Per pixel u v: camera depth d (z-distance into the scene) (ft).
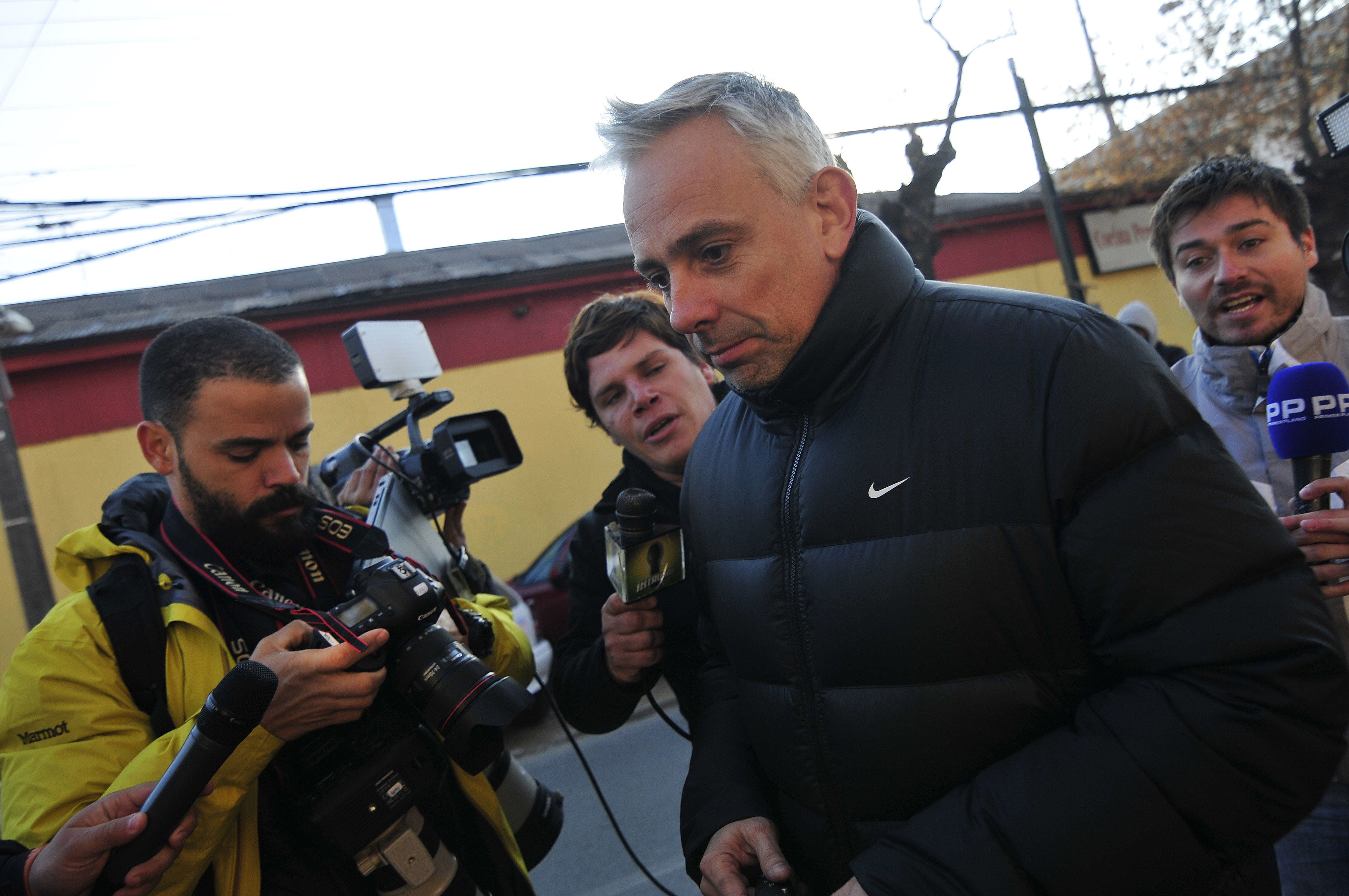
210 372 4.41
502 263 32.71
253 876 4.05
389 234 34.91
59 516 25.71
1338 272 30.99
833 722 3.36
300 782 4.15
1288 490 5.31
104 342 26.40
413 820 4.26
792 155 3.22
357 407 28.66
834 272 3.41
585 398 6.26
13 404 25.66
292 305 28.09
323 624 4.15
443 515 7.11
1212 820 2.65
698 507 4.16
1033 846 2.77
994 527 3.00
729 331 3.27
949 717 3.07
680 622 5.56
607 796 13.58
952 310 3.31
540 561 23.62
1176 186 5.66
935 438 3.13
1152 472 2.81
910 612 3.09
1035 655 3.01
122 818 3.31
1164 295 39.09
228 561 4.67
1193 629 2.71
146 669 4.11
